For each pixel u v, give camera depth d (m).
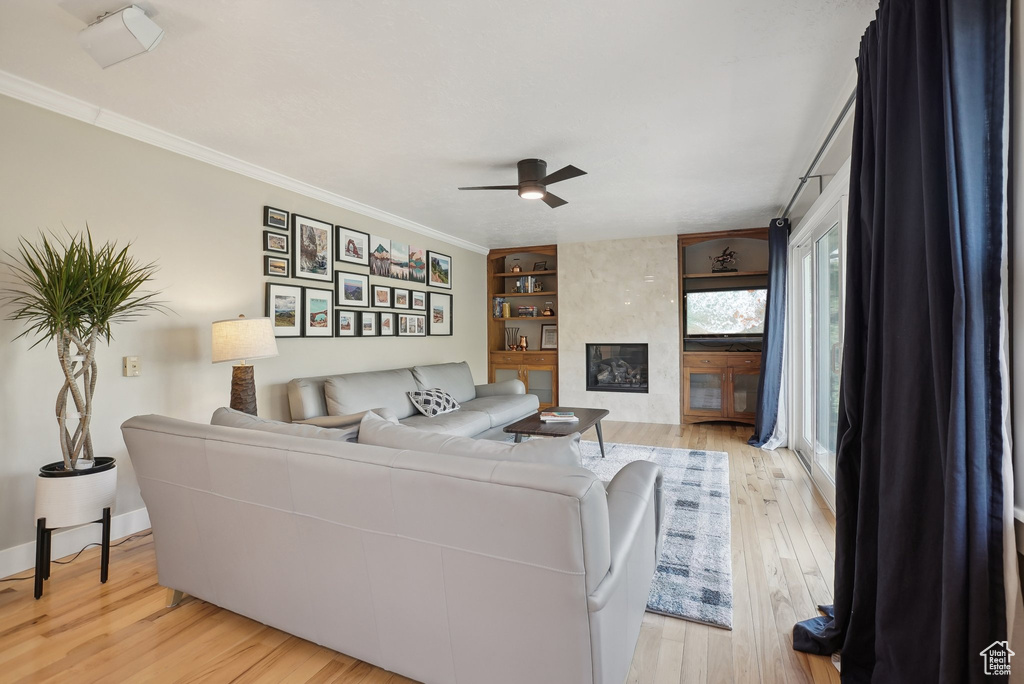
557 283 6.64
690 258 6.49
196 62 2.18
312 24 1.91
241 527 1.75
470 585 1.36
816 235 3.68
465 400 5.20
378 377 4.25
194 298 3.18
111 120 2.69
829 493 3.27
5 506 2.36
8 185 2.35
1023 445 1.12
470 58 2.16
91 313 2.29
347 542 1.53
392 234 5.06
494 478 1.25
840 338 2.95
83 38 1.87
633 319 6.25
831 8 1.84
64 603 2.09
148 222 2.93
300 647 1.79
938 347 1.18
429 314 5.66
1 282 2.33
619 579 1.37
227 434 1.74
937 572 1.25
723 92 2.47
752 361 5.76
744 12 1.86
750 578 2.28
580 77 2.32
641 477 1.89
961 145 1.10
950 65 1.14
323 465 1.50
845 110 2.47
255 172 3.53
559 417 4.20
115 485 2.36
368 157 3.35
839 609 1.68
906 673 1.31
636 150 3.23
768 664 1.69
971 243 1.09
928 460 1.28
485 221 5.29
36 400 2.46
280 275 3.77
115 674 1.64
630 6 1.82
